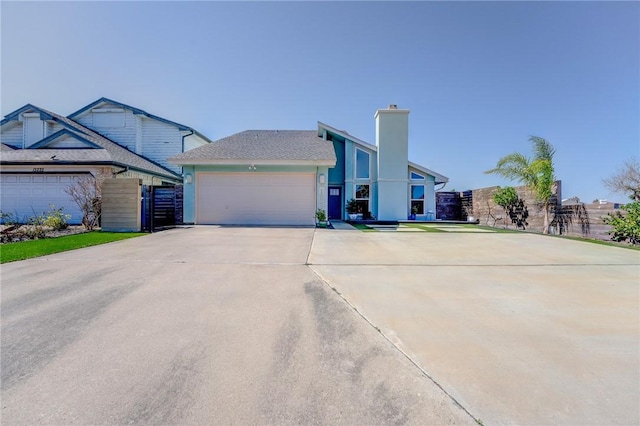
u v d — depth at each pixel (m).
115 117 20.94
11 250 7.55
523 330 3.36
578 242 9.60
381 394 2.29
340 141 19.36
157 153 21.44
